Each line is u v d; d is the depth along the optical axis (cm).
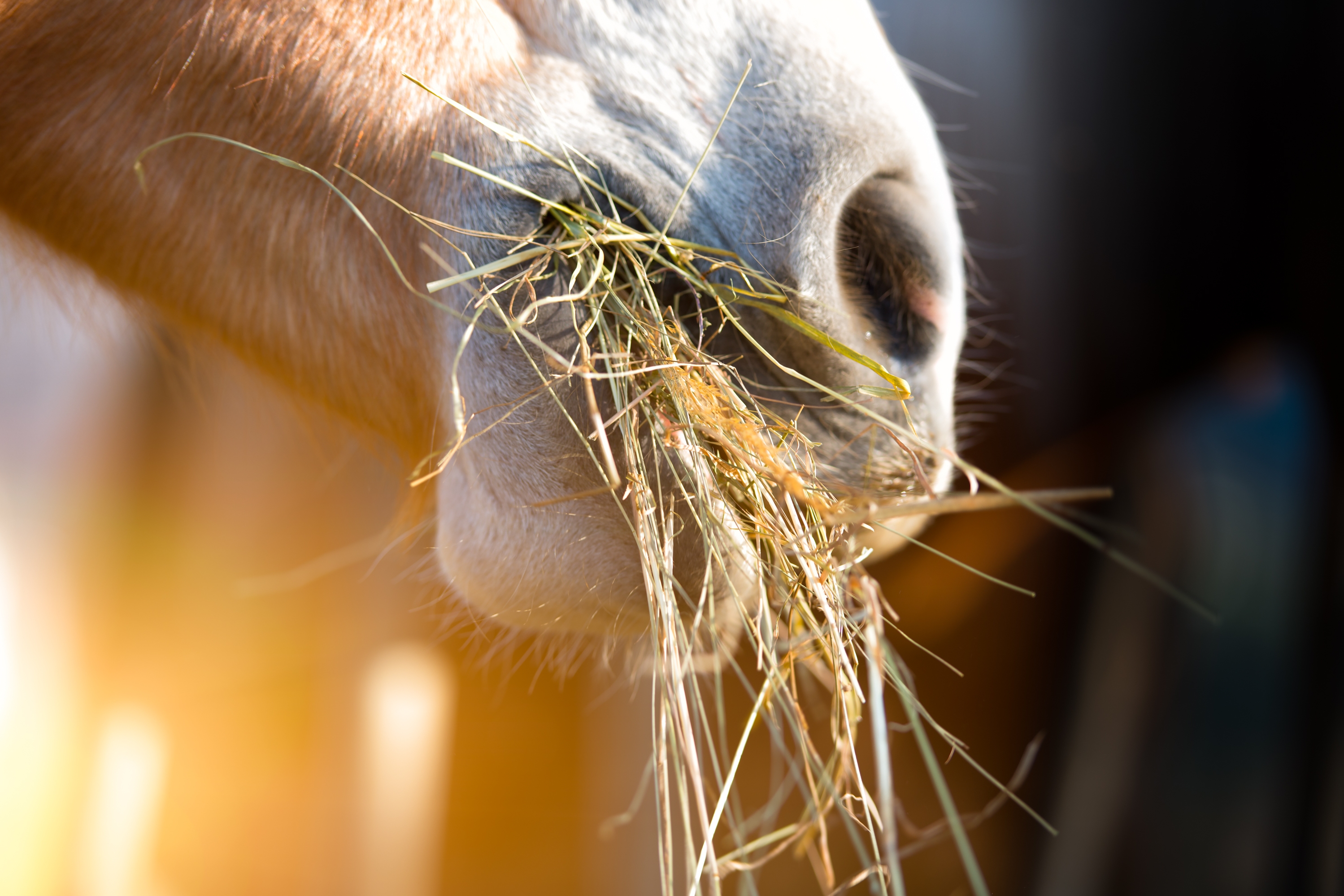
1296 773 182
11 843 142
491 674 190
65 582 153
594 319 100
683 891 162
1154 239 175
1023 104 173
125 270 112
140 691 168
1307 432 188
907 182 103
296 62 103
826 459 104
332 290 108
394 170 103
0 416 150
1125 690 184
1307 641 183
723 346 103
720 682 105
